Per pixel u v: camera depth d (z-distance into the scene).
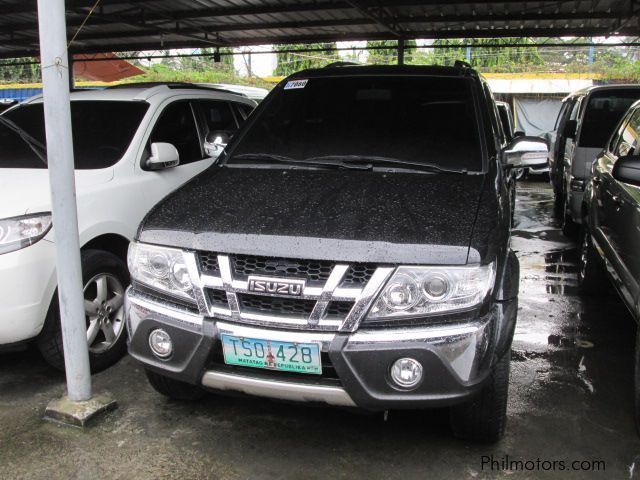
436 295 2.55
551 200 12.12
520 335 4.65
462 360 2.55
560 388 3.76
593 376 3.93
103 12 11.12
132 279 3.02
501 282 2.78
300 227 2.72
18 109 4.96
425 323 2.57
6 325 3.36
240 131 3.98
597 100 7.49
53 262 3.52
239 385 2.70
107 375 3.86
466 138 3.63
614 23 11.21
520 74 19.86
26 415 3.36
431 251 2.56
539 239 8.28
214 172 3.59
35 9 10.78
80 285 3.27
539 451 3.05
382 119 3.82
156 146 4.41
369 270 2.57
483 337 2.58
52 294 3.55
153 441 3.12
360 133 3.75
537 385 3.79
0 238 3.36
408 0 10.07
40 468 2.88
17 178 3.88
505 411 2.96
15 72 25.77
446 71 4.11
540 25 11.91
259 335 2.62
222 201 3.07
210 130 5.36
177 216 2.98
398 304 2.55
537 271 6.56
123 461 2.94
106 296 3.94
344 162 3.54
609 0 9.82
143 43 14.74
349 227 2.70
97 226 3.89
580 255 5.75
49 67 3.05
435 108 3.84
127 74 18.72
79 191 3.87
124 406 3.46
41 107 4.93
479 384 2.58
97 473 2.85
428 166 3.45
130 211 4.18
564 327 4.83
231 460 2.96
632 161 3.43
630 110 5.18
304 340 2.57
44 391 3.64
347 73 4.21
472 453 3.03
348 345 2.54
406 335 2.54
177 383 3.35
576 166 7.23
